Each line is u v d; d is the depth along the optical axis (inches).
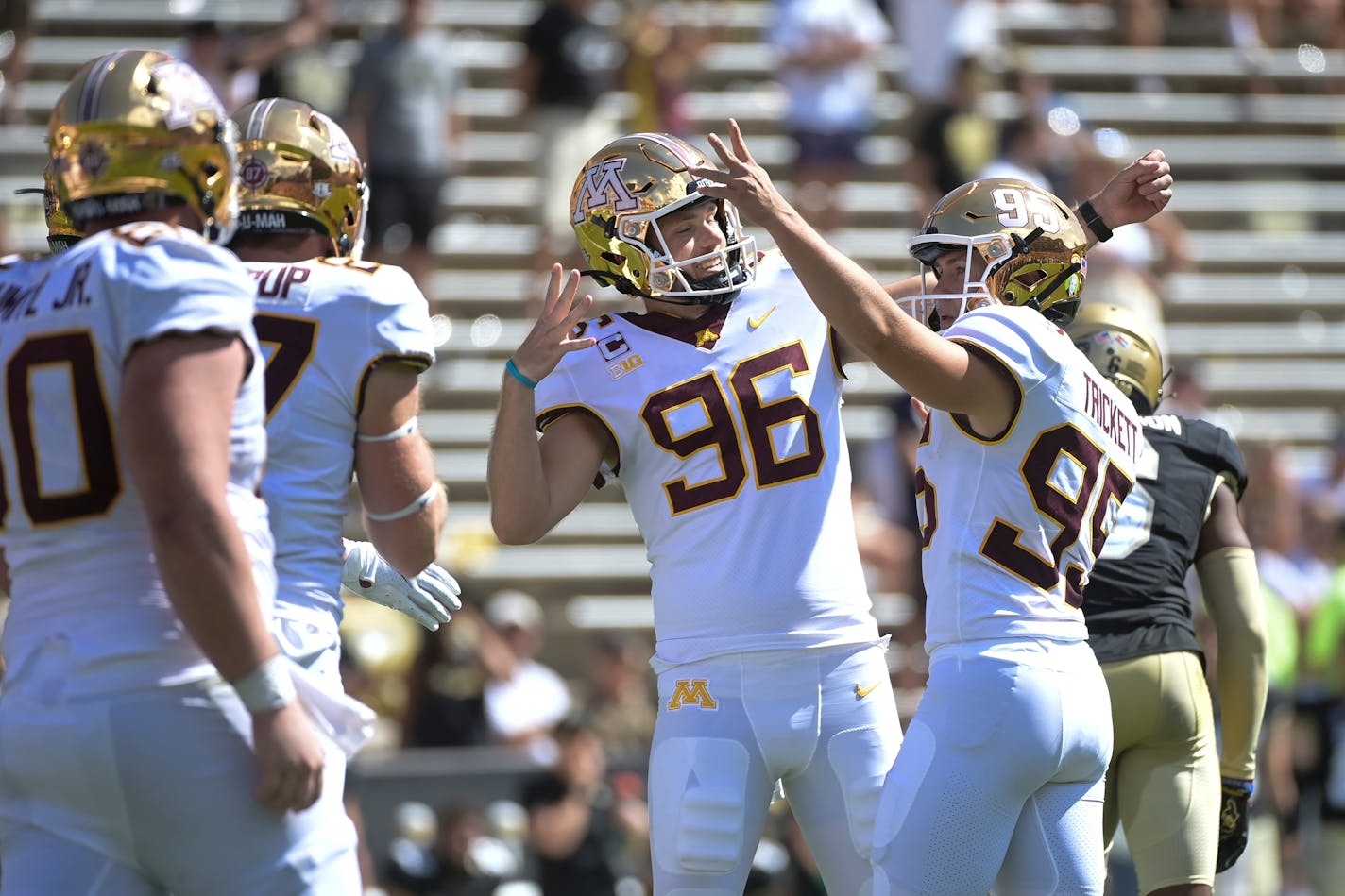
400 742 1060.5
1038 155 1437.0
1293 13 1856.5
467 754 1018.1
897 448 1254.3
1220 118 1754.4
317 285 421.7
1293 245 1667.1
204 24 1280.8
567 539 1327.5
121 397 354.9
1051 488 448.1
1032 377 443.2
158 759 360.5
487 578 1286.9
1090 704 448.1
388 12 1574.8
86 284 361.7
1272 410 1557.6
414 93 1290.6
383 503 431.2
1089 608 531.2
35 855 367.2
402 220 1291.8
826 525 499.5
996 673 438.6
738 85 1642.5
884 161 1593.3
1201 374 1512.1
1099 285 1371.8
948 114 1453.0
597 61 1349.7
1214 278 1642.5
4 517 370.3
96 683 359.9
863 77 1466.5
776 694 488.1
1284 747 1098.1
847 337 426.6
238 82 1320.1
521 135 1545.3
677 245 501.0
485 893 950.4
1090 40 1793.8
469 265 1451.8
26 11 1517.0
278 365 414.6
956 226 478.9
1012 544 445.7
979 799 435.2
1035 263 479.8
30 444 364.2
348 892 384.8
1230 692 547.8
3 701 371.2
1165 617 530.3
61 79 1546.5
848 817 492.4
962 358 434.6
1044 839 446.6
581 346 469.7
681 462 495.8
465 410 1374.3
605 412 498.6
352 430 425.4
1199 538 553.6
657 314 512.4
